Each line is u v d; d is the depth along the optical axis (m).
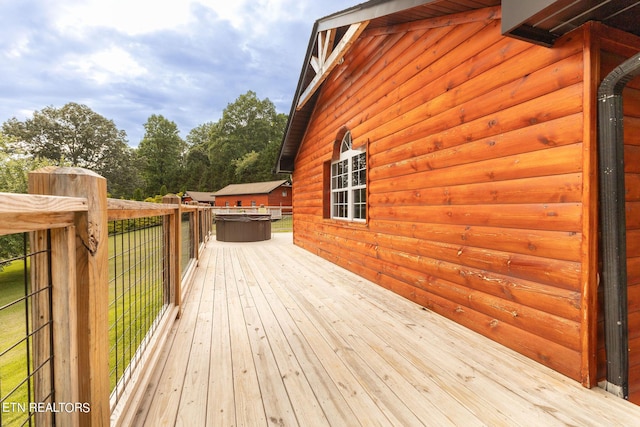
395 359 2.03
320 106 6.16
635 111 1.80
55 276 0.83
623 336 1.61
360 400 1.60
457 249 2.62
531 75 1.98
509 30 1.70
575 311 1.74
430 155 2.95
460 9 2.40
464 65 2.53
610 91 1.60
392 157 3.60
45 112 33.81
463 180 2.55
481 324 2.40
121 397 1.40
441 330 2.51
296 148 7.94
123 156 35.47
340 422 1.43
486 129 2.32
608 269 1.64
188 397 1.62
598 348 1.70
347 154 5.14
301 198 7.80
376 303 3.22
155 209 2.09
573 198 1.74
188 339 2.35
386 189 3.74
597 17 1.61
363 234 4.38
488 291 2.33
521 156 2.05
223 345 2.24
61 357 0.84
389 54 3.66
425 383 1.75
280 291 3.70
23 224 0.64
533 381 1.76
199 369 1.90
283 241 9.48
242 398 1.61
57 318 0.84
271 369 1.91
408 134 3.29
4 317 3.99
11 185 11.63
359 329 2.54
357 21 3.19
